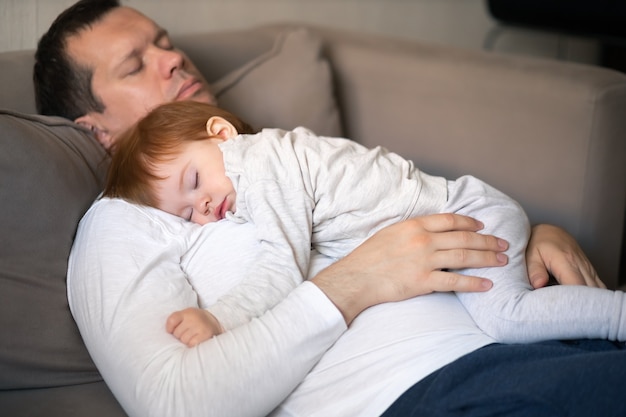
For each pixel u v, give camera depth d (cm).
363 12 255
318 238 114
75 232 114
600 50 319
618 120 138
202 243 112
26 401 104
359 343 101
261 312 100
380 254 106
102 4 139
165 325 98
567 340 103
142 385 92
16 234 106
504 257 108
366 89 170
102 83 135
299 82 156
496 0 280
